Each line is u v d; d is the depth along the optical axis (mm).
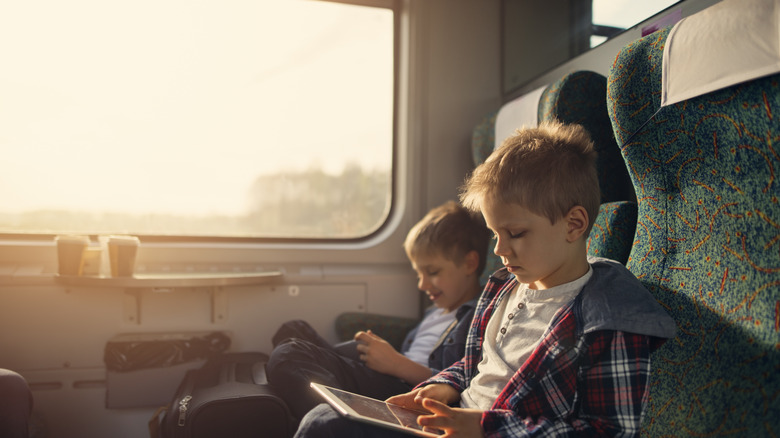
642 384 878
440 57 2279
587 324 932
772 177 871
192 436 1316
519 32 2180
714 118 945
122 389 1863
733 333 892
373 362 1502
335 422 964
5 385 1320
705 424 892
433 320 1761
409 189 2258
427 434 909
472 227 1710
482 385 1104
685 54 981
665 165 1055
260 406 1351
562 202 973
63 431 1863
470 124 2301
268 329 2070
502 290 1194
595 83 1507
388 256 2229
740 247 917
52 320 1874
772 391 806
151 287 1778
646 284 1067
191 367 1923
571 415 932
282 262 2129
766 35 855
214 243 2086
